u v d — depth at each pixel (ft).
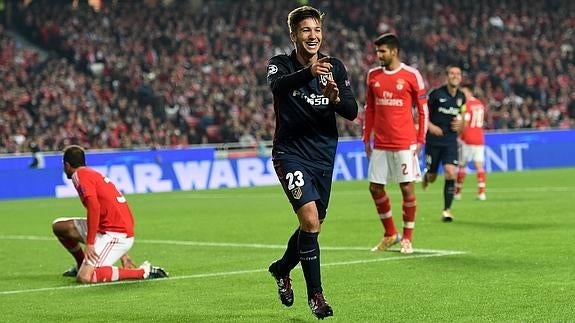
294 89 63.16
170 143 287.48
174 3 374.43
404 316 64.85
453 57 362.33
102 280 86.22
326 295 74.43
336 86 62.28
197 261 100.94
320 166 65.41
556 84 354.74
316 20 64.85
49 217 172.14
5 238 135.13
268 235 126.00
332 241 115.03
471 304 68.33
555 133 287.07
